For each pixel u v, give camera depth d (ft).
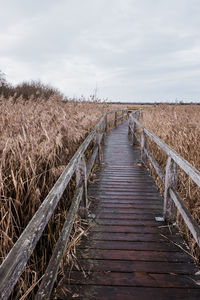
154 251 7.38
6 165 8.52
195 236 6.00
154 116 30.40
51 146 9.96
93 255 7.14
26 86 56.54
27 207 7.72
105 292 5.69
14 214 7.41
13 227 6.62
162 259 6.97
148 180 14.89
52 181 9.11
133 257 7.06
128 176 15.74
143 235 8.34
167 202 9.08
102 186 13.73
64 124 14.14
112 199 11.72
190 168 6.11
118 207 10.75
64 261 6.63
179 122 22.21
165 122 23.16
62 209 9.55
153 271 6.44
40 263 7.11
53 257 5.23
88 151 17.62
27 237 3.09
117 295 5.60
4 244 5.98
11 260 2.64
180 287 5.87
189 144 15.79
